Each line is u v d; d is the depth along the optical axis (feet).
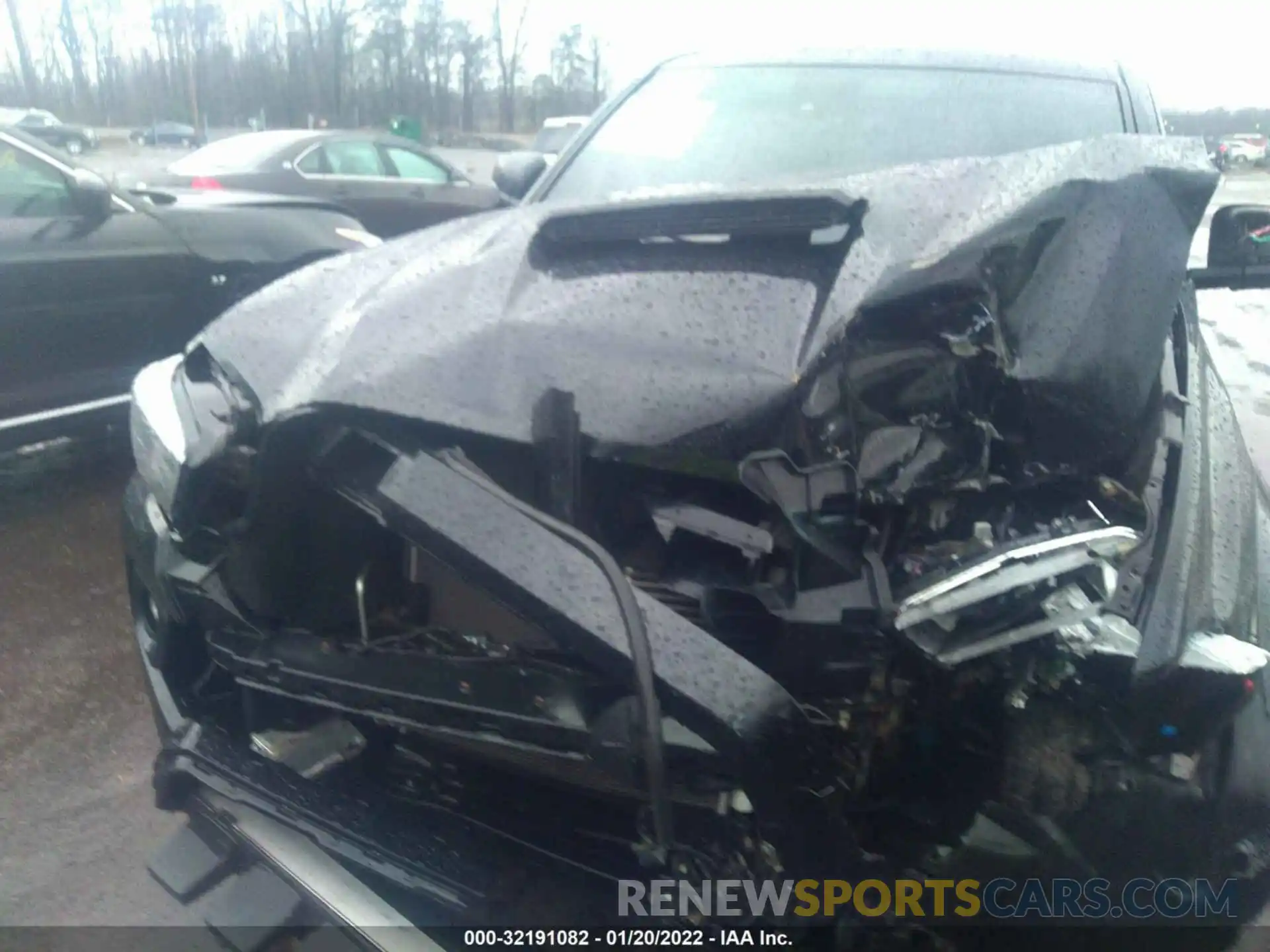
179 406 7.81
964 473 6.42
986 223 6.53
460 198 36.81
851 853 5.45
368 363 6.47
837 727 5.65
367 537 6.73
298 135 33.58
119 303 16.79
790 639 5.67
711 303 6.49
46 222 15.99
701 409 5.98
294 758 6.95
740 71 11.85
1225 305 31.83
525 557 5.44
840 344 6.17
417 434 6.18
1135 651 5.87
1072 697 5.96
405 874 6.20
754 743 5.13
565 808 6.34
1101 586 6.00
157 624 8.00
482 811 6.56
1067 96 10.93
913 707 5.91
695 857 5.61
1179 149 7.43
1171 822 6.20
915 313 6.44
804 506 5.71
